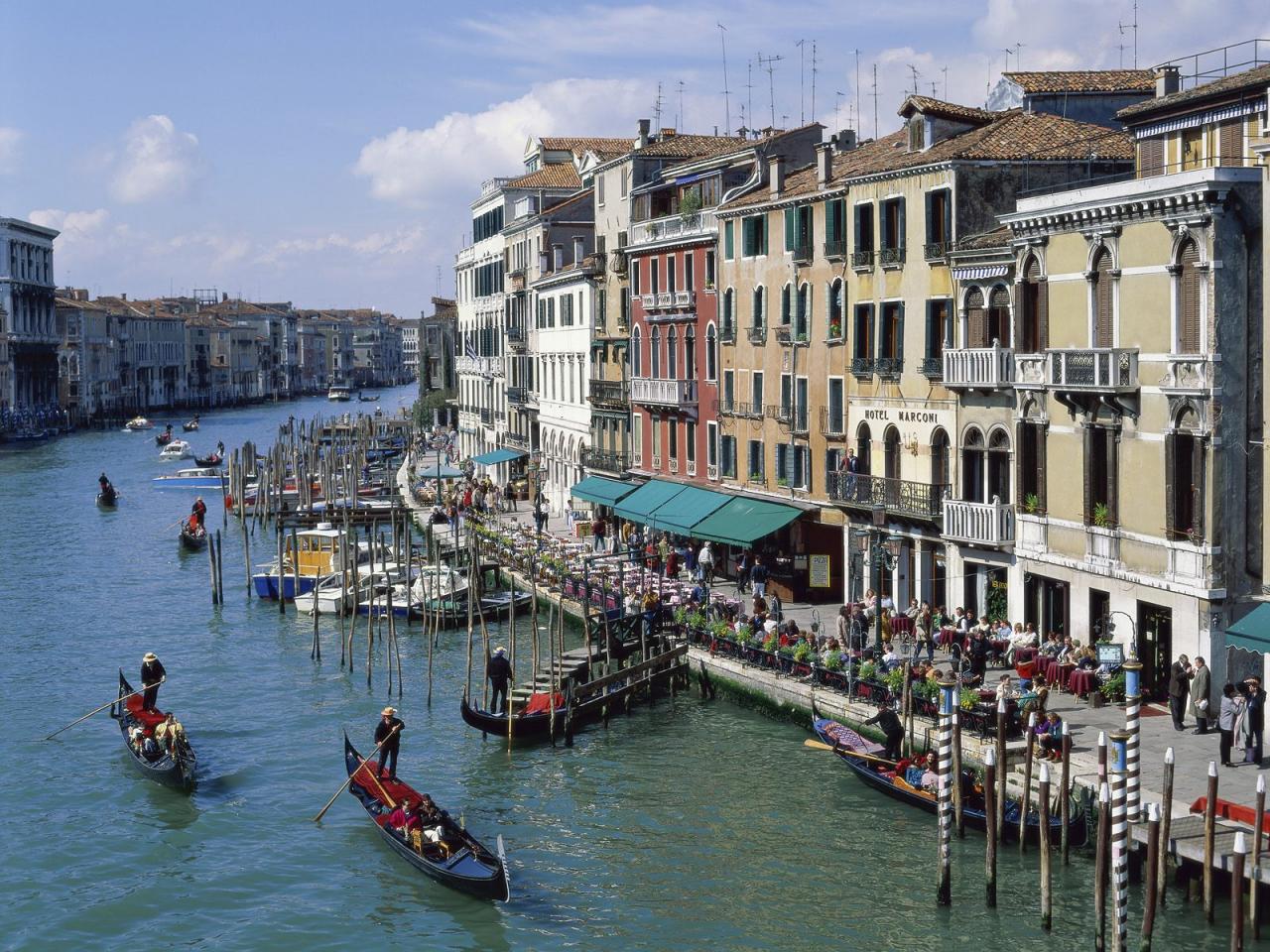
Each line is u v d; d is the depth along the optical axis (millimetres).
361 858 28031
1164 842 21406
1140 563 30156
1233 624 27750
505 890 25031
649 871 26438
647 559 49344
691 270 52969
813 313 43938
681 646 38438
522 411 79438
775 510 44969
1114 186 30031
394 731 30219
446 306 147000
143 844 28844
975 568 36219
